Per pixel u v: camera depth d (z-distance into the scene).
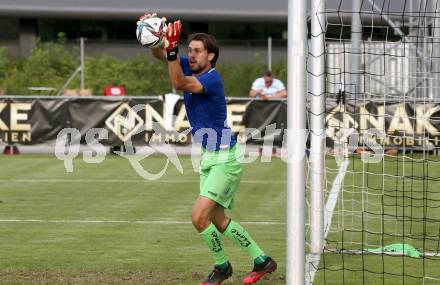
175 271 24.91
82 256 27.17
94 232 31.91
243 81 96.56
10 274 24.39
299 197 20.23
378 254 27.47
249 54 106.06
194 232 31.86
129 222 34.31
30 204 39.81
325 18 26.72
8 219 35.19
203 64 22.70
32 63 98.38
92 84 93.75
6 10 103.00
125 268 25.30
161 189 45.69
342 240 28.80
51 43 103.75
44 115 63.19
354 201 37.31
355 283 23.39
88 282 23.41
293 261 20.30
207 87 22.23
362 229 30.38
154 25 22.88
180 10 102.19
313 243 27.44
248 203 40.12
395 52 56.44
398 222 34.00
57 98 62.97
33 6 102.88
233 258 27.05
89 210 37.81
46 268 25.25
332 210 36.12
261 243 29.75
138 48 106.56
